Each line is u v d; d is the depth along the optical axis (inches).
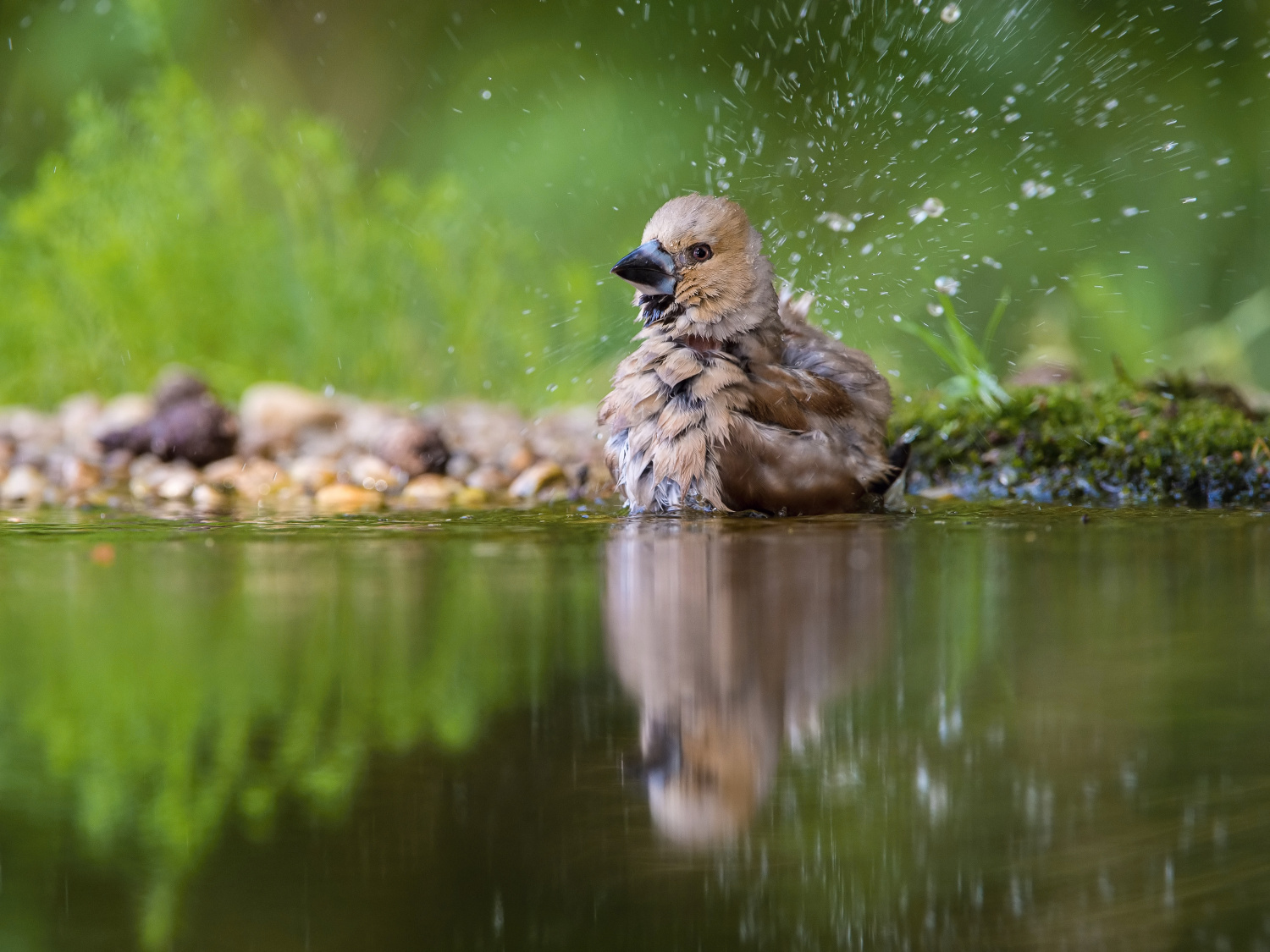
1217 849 148.6
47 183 705.0
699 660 218.2
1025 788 164.7
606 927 133.7
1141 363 741.9
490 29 973.2
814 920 134.5
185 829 152.9
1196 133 866.1
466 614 252.2
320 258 698.8
